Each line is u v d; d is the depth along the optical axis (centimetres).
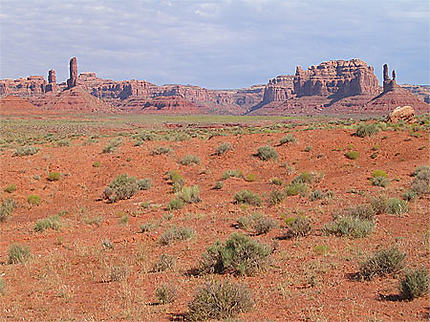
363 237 1320
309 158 3278
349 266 1052
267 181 2861
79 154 3544
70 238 1736
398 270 954
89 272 1252
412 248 1145
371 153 3219
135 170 3194
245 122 13762
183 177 3058
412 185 2005
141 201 2459
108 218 2091
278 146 3606
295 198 2145
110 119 18088
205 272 1125
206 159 3500
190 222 1808
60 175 2997
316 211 1766
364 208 1531
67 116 19775
